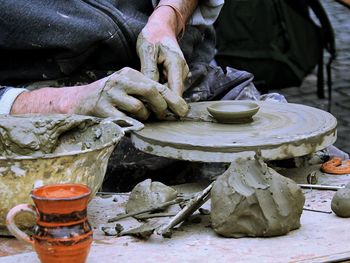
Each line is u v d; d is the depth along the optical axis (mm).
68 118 1849
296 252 1457
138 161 2352
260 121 2023
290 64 5004
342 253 1446
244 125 1989
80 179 1578
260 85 4230
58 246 1301
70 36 2234
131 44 2352
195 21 2570
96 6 2322
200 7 2607
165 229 1556
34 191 1338
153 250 1490
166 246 1514
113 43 2305
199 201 1604
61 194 1351
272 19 4918
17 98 2111
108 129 1791
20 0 2205
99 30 2262
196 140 1831
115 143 1675
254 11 4887
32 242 1348
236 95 2611
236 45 4938
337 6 8305
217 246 1504
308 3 5160
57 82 2371
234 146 1770
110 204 1854
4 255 1511
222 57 4934
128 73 1981
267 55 4934
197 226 1639
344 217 1670
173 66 2188
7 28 2213
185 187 1985
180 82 2166
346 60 6660
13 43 2242
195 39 2592
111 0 2371
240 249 1481
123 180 2350
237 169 1577
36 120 1841
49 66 2330
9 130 1815
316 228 1600
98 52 2355
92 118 1850
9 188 1516
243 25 4895
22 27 2207
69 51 2266
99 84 1989
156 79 2162
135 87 1945
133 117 1994
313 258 1423
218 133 1905
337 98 5754
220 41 4926
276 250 1471
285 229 1552
